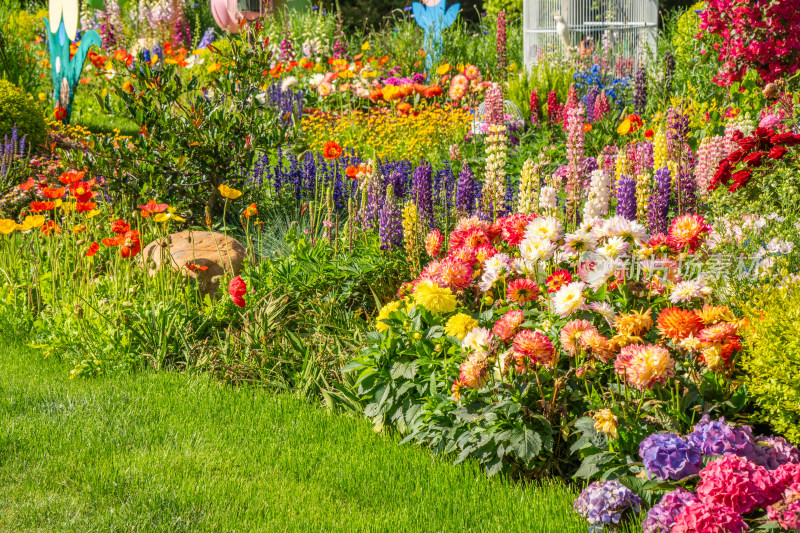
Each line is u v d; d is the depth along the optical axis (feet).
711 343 10.86
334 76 40.47
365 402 14.49
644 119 32.45
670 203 20.24
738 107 27.37
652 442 10.25
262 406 14.84
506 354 11.57
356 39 60.03
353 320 17.21
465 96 38.09
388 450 12.99
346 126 35.04
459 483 11.79
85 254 20.12
